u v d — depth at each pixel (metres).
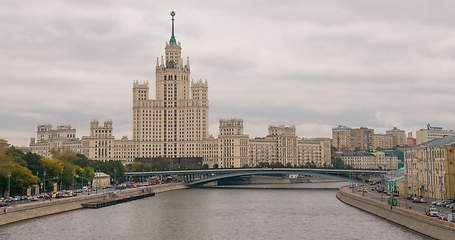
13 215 193.12
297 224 196.75
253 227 191.38
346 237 165.75
